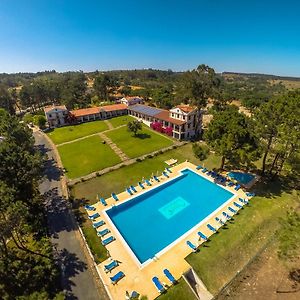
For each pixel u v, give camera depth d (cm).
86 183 4812
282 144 3959
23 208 2359
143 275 2741
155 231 3612
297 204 3966
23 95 11556
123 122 9119
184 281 2658
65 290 2558
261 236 3309
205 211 4050
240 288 2602
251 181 4719
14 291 2205
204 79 6538
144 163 5656
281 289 2566
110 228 3503
